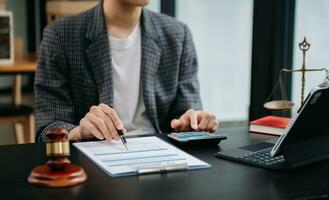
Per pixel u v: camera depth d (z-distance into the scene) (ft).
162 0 10.21
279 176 3.27
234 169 3.42
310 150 3.57
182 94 5.65
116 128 4.12
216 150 4.02
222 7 9.02
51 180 2.94
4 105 10.37
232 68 8.98
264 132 4.73
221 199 2.81
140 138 4.34
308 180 3.19
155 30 5.59
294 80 6.92
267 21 6.90
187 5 9.98
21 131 10.35
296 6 6.94
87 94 5.26
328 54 6.36
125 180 3.11
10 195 2.81
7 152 3.85
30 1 13.73
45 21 13.10
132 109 5.41
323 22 6.47
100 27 5.28
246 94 8.68
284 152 3.39
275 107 4.87
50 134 3.06
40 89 5.21
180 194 2.87
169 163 3.43
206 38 9.57
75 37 5.29
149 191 2.91
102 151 3.81
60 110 5.13
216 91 9.47
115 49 5.36
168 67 5.60
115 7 5.24
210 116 4.75
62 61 5.25
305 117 3.27
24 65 9.09
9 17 9.36
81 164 3.47
